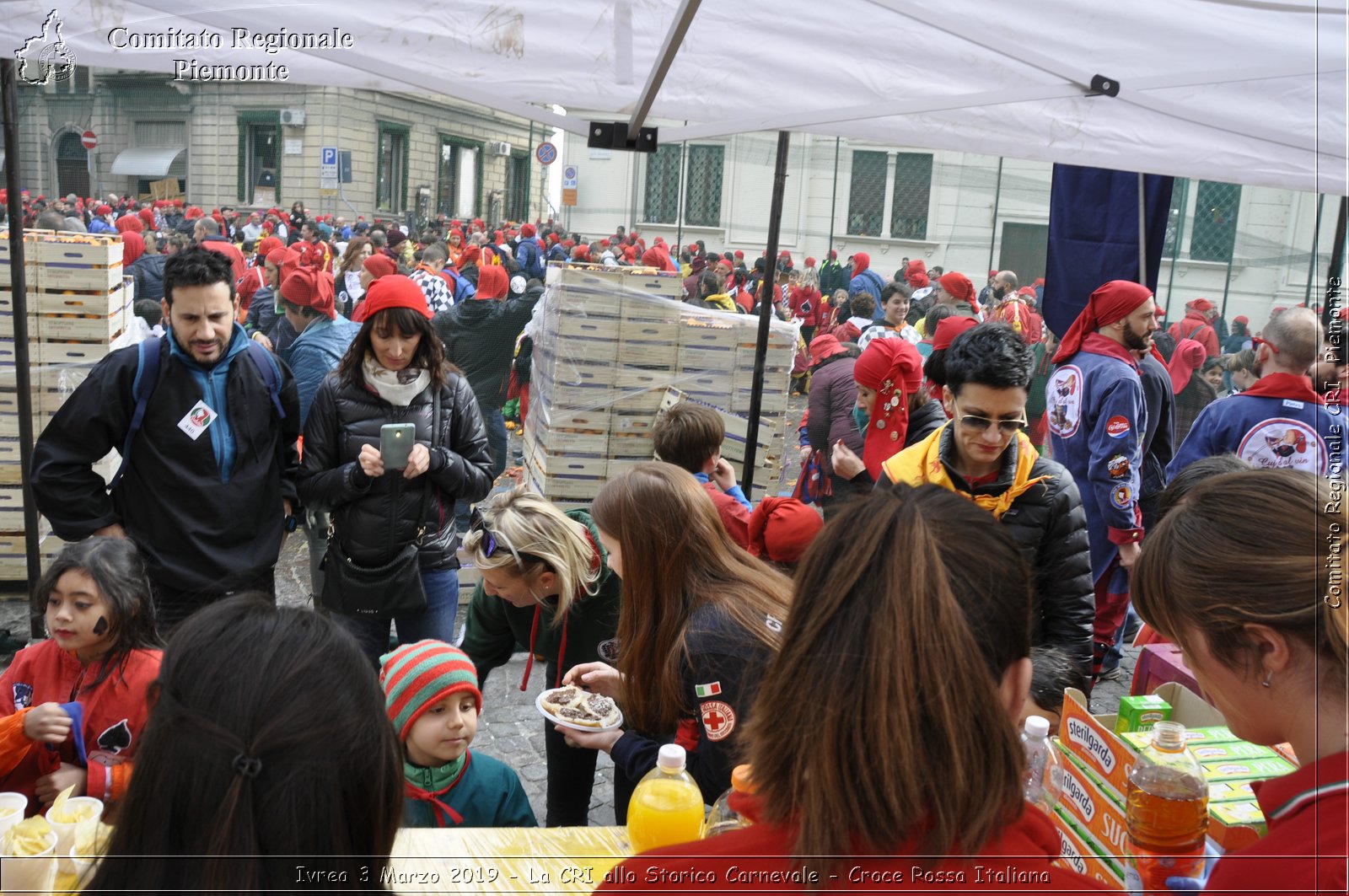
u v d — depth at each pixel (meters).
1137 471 3.90
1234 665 1.05
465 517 5.74
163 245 12.48
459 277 10.02
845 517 0.95
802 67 2.67
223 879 0.91
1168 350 8.23
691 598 1.97
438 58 2.45
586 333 4.91
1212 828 1.53
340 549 3.37
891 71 2.67
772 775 0.90
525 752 3.94
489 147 31.95
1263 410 3.67
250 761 0.93
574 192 26.12
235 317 3.21
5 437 4.74
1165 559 1.11
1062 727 1.79
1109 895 0.83
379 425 3.38
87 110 28.94
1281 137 2.71
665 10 2.50
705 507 2.04
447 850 1.78
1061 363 4.12
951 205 22.22
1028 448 2.70
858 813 0.82
